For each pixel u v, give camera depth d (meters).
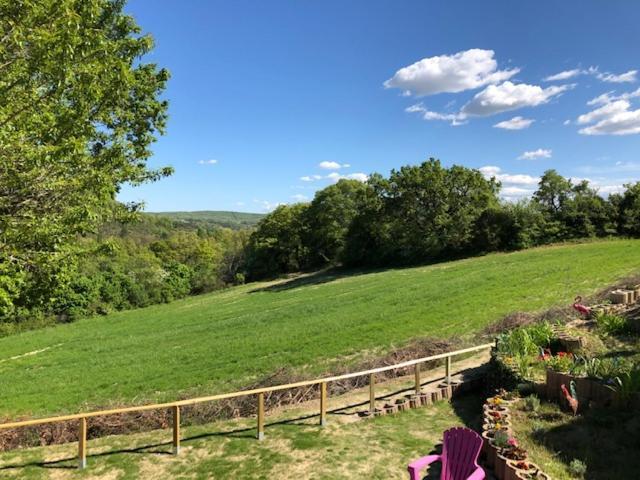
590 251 35.94
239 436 9.42
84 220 9.47
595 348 10.71
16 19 6.75
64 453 9.09
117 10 13.99
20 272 9.06
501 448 7.00
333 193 63.22
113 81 8.95
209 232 107.50
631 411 7.64
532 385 9.27
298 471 7.79
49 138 8.27
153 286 60.88
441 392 11.10
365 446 8.65
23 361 27.16
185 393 15.20
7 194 8.72
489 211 47.66
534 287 24.77
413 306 24.72
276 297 44.00
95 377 19.47
